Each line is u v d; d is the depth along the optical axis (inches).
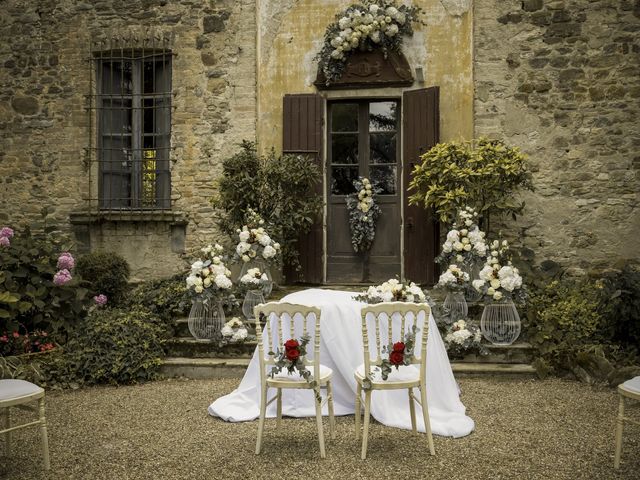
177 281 266.7
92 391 204.1
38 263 238.5
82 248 305.7
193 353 227.0
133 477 130.2
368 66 287.1
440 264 274.8
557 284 248.8
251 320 235.1
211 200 279.0
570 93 277.7
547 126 279.3
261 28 298.4
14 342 224.5
